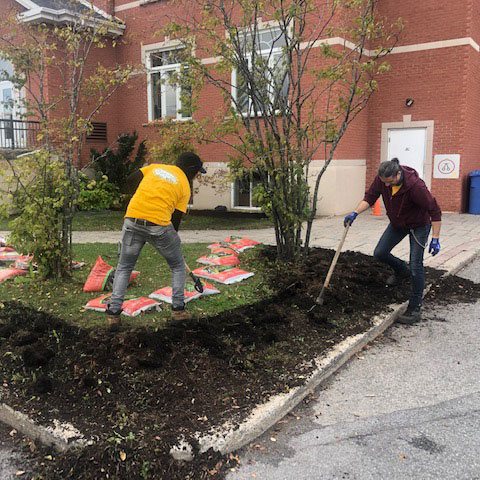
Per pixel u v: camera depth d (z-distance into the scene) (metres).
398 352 4.38
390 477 2.71
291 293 5.17
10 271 5.89
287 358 3.91
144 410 3.15
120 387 3.36
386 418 3.31
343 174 12.31
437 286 6.20
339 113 6.06
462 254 7.70
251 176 6.06
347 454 2.92
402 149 12.99
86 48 6.89
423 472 2.75
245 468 2.80
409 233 5.02
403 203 4.83
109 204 13.59
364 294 5.41
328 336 4.39
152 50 13.39
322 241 8.69
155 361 3.60
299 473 2.76
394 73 12.78
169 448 2.81
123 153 13.78
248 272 5.92
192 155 4.12
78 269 6.34
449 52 11.95
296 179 6.28
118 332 4.03
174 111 13.86
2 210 5.34
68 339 4.00
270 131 6.29
